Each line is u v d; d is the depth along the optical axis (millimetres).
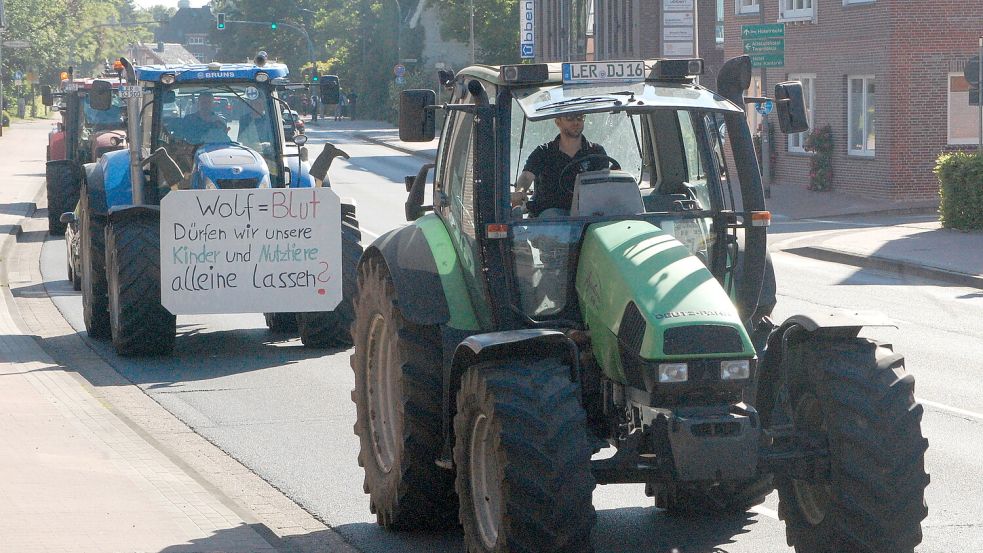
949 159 44906
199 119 26156
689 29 58969
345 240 25031
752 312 12078
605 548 12609
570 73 12094
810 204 56219
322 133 127625
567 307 11719
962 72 55688
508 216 11844
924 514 10297
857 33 57688
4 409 18234
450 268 12922
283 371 22938
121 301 23922
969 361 23000
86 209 27016
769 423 11273
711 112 12156
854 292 32625
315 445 17438
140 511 13047
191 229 23203
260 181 24812
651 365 10266
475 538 10969
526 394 10258
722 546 12609
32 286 35188
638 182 12953
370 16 162125
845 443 10312
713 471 9984
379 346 14055
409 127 13242
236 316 30094
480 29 121625
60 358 24594
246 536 12266
